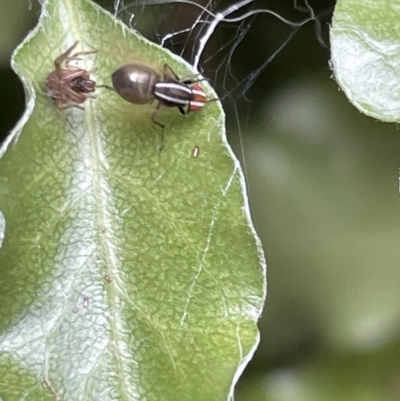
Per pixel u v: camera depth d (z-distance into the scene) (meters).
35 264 0.11
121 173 0.11
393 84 0.11
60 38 0.11
